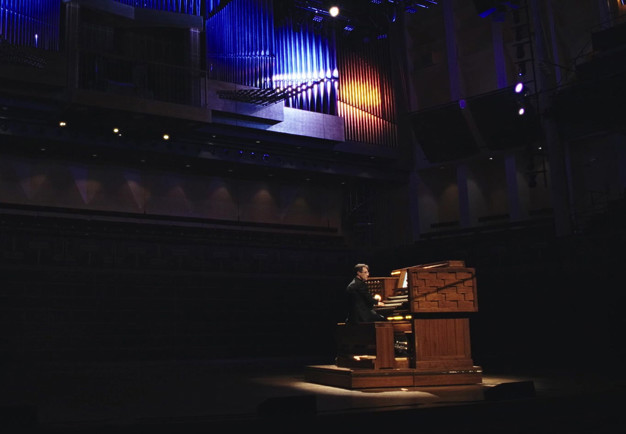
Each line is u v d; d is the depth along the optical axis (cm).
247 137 1934
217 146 1948
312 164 2130
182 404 633
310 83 1994
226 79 1841
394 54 2289
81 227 1823
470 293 786
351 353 862
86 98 1558
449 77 2181
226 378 947
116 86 1650
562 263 1616
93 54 1596
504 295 1681
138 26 1789
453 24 2181
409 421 532
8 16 1523
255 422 482
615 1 1873
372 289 901
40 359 1309
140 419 518
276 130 1925
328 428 496
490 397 584
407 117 2275
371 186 2352
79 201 1881
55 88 1564
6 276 1509
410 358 778
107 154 1878
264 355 1545
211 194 2116
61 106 1593
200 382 884
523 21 2017
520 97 1825
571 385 722
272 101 1870
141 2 1762
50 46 1597
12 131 1658
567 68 1808
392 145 2230
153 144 1856
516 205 2062
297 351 1605
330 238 2291
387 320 826
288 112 1948
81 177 1894
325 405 588
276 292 1800
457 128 2109
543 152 2016
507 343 1598
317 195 2314
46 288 1493
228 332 1585
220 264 1925
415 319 769
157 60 1867
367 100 2180
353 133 2128
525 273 1677
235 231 2103
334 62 2047
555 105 1788
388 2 2072
